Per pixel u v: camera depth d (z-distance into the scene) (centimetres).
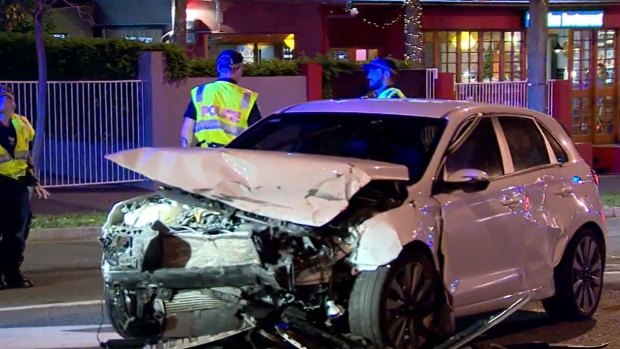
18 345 727
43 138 1627
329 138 748
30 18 2078
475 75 2636
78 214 1445
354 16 2433
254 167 624
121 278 620
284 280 594
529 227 748
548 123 832
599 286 845
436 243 654
